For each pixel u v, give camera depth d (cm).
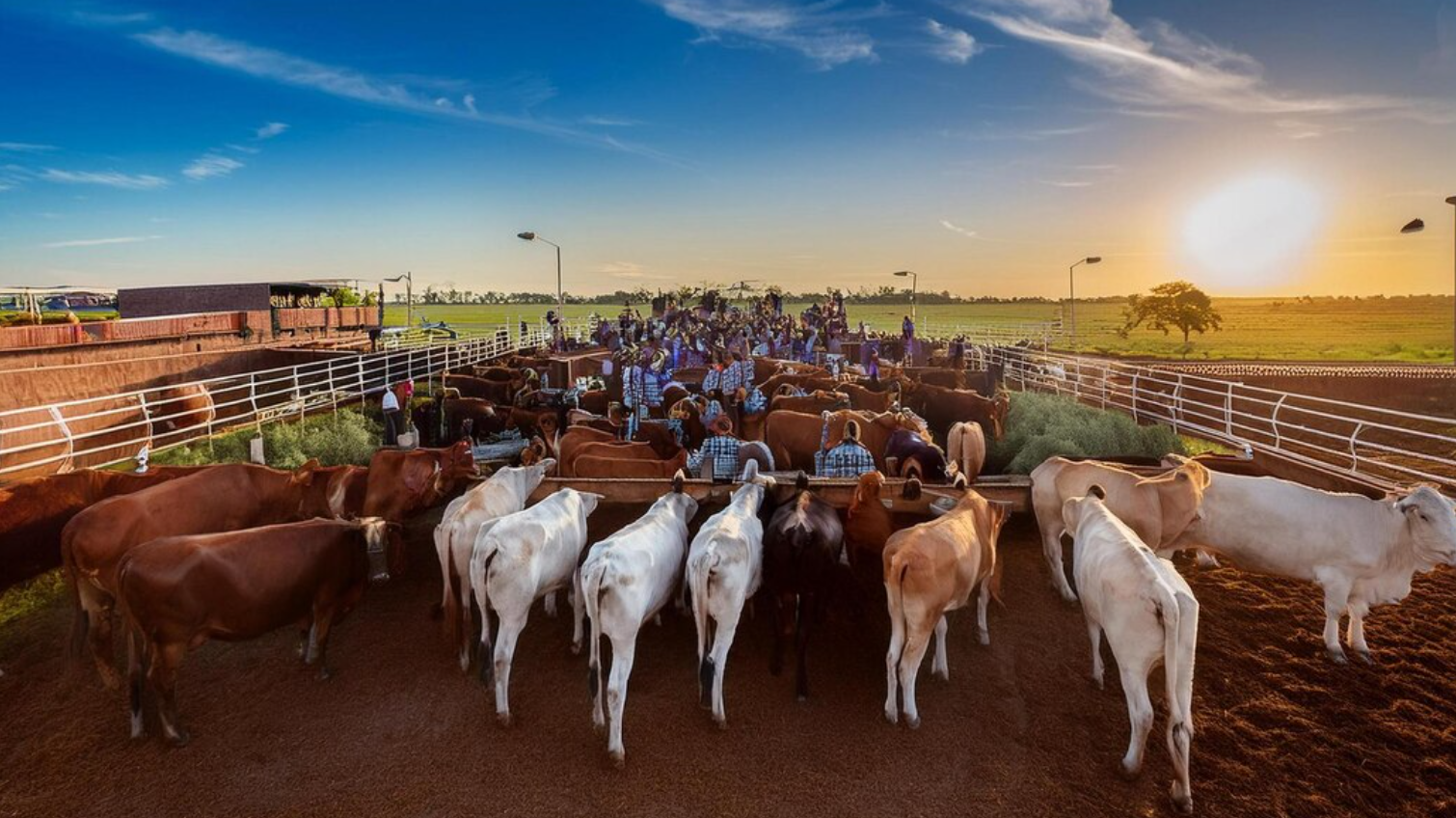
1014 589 802
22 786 523
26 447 1078
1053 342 5122
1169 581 499
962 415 1606
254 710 607
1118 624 515
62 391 1584
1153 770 526
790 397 1474
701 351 2464
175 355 1928
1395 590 644
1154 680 629
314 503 831
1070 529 658
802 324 3325
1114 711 594
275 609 598
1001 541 938
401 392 1717
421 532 975
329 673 649
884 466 1031
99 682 652
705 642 580
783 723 585
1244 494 698
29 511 731
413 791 514
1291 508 673
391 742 567
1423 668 640
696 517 956
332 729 582
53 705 618
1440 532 613
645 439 1294
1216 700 602
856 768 534
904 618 572
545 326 4769
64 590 823
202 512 736
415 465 847
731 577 579
